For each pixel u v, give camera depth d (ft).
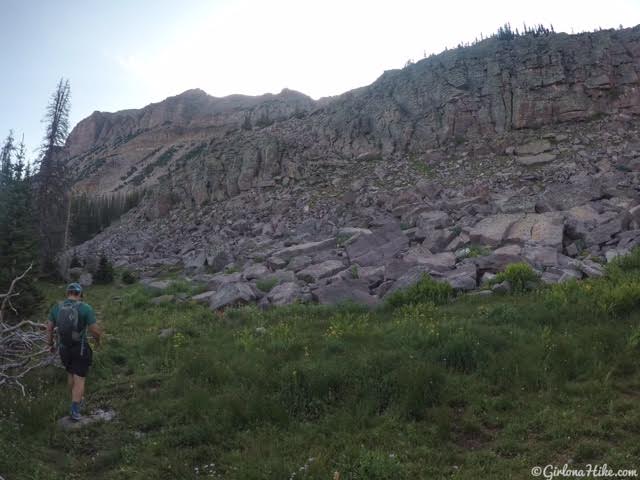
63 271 91.40
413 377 21.94
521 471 16.08
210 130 562.25
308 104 528.22
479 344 25.79
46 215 109.50
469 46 154.61
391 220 82.48
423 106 139.95
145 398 24.47
